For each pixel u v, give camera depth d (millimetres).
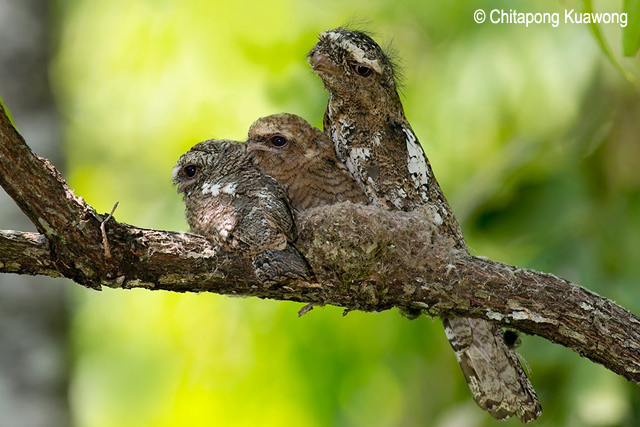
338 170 9602
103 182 14828
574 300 8086
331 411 12648
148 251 7766
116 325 13812
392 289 8203
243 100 13469
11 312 11883
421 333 12914
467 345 9148
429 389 13789
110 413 14148
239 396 12633
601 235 11477
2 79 12508
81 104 15070
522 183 11977
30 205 7418
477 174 12906
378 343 12914
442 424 12109
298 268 7684
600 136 11898
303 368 12617
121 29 14047
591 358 8195
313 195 9430
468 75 13688
